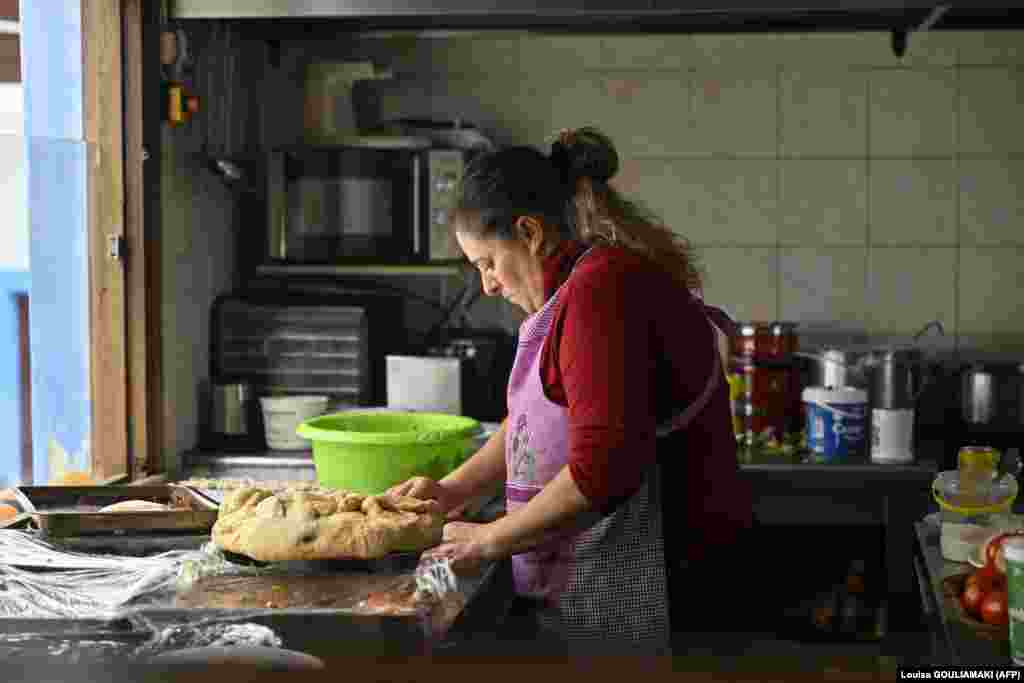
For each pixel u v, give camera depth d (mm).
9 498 2098
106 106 2619
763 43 3451
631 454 1653
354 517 1696
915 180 3436
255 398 3047
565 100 3496
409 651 1396
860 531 2834
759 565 2832
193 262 2975
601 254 1757
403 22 3148
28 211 2373
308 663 1365
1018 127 3402
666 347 1738
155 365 2711
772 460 2900
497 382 3342
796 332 3447
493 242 1812
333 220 3098
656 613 1807
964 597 1701
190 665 1371
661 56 3473
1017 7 2736
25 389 2373
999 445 3094
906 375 3080
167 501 2057
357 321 3064
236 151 3184
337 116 3248
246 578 1699
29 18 2385
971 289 3436
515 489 1891
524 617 1858
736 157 3475
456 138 3221
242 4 2705
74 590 1622
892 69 3424
